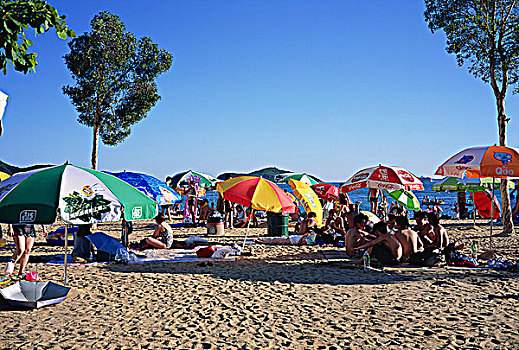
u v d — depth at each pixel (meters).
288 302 7.47
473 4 16.73
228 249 12.07
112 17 28.08
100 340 5.64
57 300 7.20
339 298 7.69
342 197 17.20
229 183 13.14
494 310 6.84
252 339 5.72
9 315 6.58
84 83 27.41
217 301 7.55
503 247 13.67
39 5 6.27
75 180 7.49
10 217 7.01
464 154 11.95
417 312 6.81
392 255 10.66
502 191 17.03
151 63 29.19
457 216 27.11
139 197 8.02
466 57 17.25
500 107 16.53
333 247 14.32
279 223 17.31
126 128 29.09
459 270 10.01
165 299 7.67
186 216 23.17
